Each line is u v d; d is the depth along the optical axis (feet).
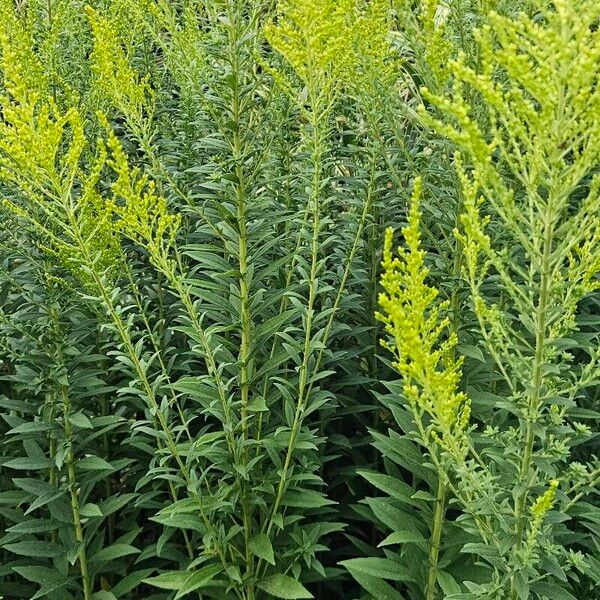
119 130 12.11
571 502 6.10
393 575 7.82
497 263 5.23
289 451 7.92
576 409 7.79
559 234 5.13
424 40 8.07
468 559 8.17
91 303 8.30
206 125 9.02
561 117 4.54
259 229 8.34
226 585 8.05
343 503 10.05
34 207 8.61
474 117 8.28
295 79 9.06
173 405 9.85
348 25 8.48
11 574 9.96
